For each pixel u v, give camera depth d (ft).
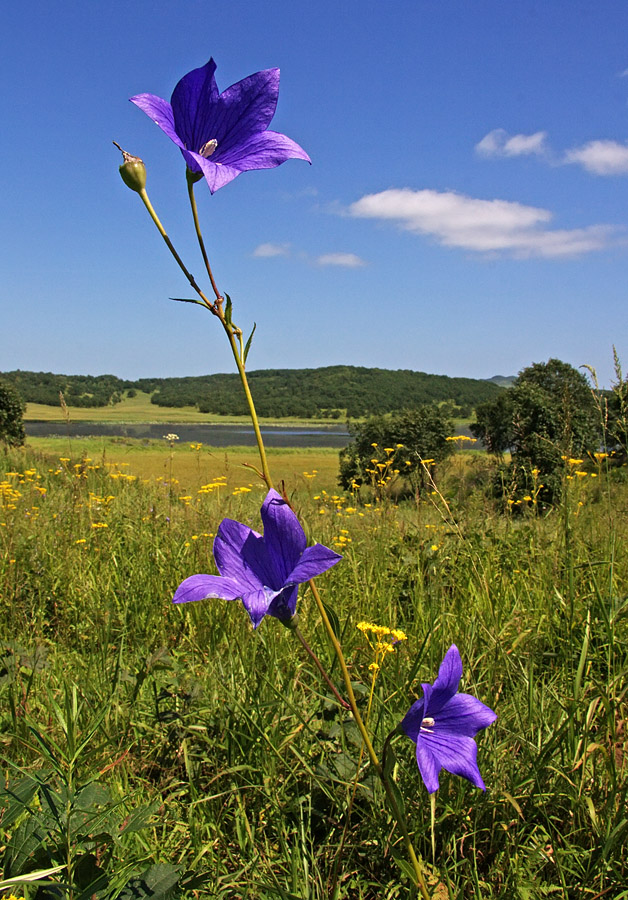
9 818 5.61
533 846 7.02
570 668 10.12
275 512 4.65
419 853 7.03
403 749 7.67
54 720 8.92
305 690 9.78
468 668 8.98
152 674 10.19
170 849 7.03
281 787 7.94
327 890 6.36
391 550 16.53
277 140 4.95
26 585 14.44
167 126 4.75
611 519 12.11
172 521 19.25
